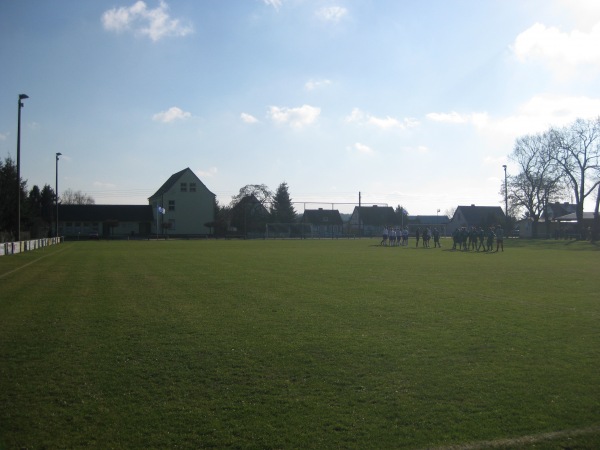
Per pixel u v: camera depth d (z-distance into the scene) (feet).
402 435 17.93
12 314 40.47
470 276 68.80
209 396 21.62
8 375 24.50
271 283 60.59
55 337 32.27
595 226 211.82
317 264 90.02
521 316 38.88
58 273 74.43
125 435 17.94
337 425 18.70
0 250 112.47
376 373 24.59
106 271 77.15
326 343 30.37
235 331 33.78
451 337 31.86
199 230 302.04
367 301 46.42
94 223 301.02
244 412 19.90
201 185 302.25
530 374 24.30
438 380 23.53
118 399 21.29
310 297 49.03
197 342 30.76
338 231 303.07
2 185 187.52
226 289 55.16
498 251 137.80
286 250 142.51
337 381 23.44
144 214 313.53
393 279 64.95
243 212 297.94
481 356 27.48
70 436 17.88
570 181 222.28
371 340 31.12
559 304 44.62
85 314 40.32
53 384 23.17
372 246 171.42
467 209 347.56
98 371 25.11
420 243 199.00
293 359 27.02
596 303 45.14
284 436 17.85
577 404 20.56
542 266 85.76
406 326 35.22
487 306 43.55
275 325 35.70
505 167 238.48
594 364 25.88
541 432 18.12
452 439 17.62
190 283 60.90
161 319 38.06
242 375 24.39
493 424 18.76
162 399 21.30
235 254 121.90
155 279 65.51
